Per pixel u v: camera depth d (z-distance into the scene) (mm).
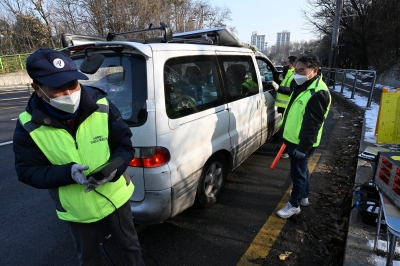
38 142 1467
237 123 3465
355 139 5820
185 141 2551
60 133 1491
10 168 4797
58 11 20953
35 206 3557
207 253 2594
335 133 6445
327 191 3639
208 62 3000
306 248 2623
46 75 1345
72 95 1410
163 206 2398
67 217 1699
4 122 8297
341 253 2465
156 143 2285
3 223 3178
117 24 18500
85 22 19531
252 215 3176
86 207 1658
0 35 26188
